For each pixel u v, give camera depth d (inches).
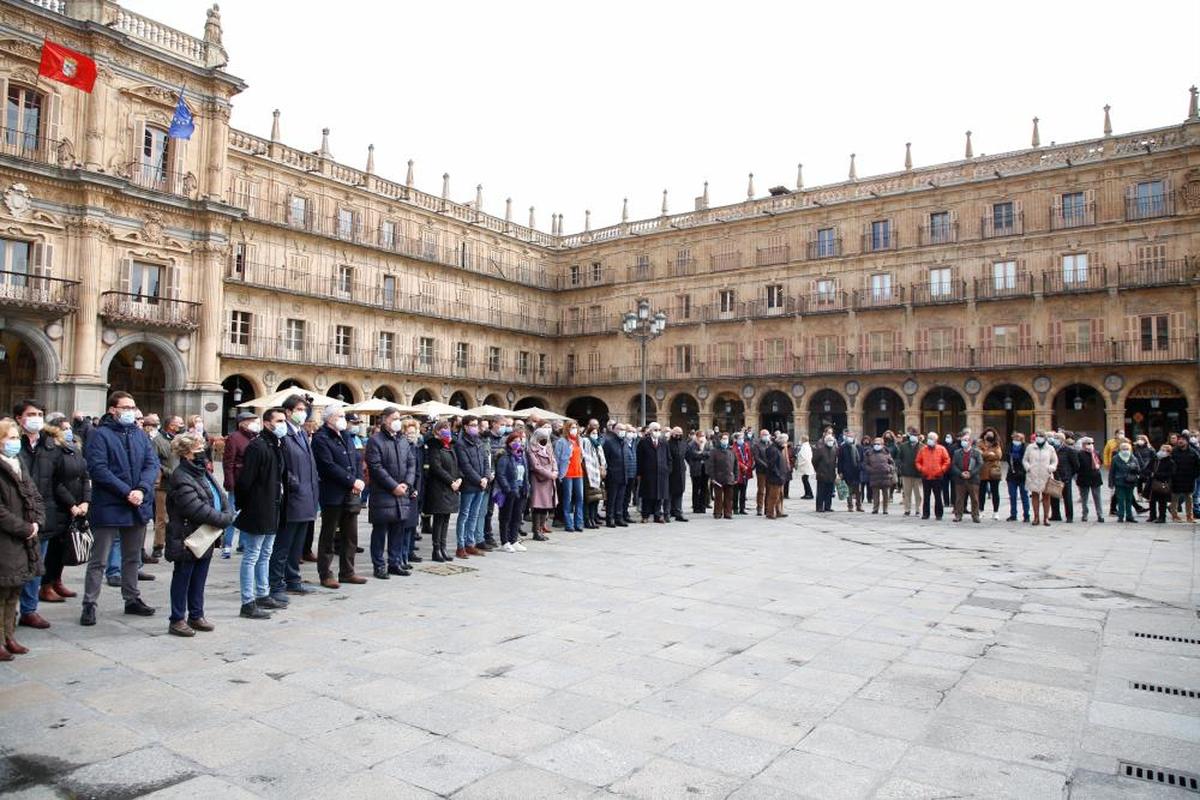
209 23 1273.4
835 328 1754.4
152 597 366.9
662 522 696.4
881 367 1680.6
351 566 403.5
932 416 1708.9
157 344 1202.6
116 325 1149.1
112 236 1150.3
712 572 436.5
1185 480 687.7
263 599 337.4
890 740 200.4
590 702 225.0
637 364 2039.9
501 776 176.7
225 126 1294.3
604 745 194.7
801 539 584.4
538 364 2174.0
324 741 195.5
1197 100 1393.9
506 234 2073.1
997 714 219.6
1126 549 535.8
